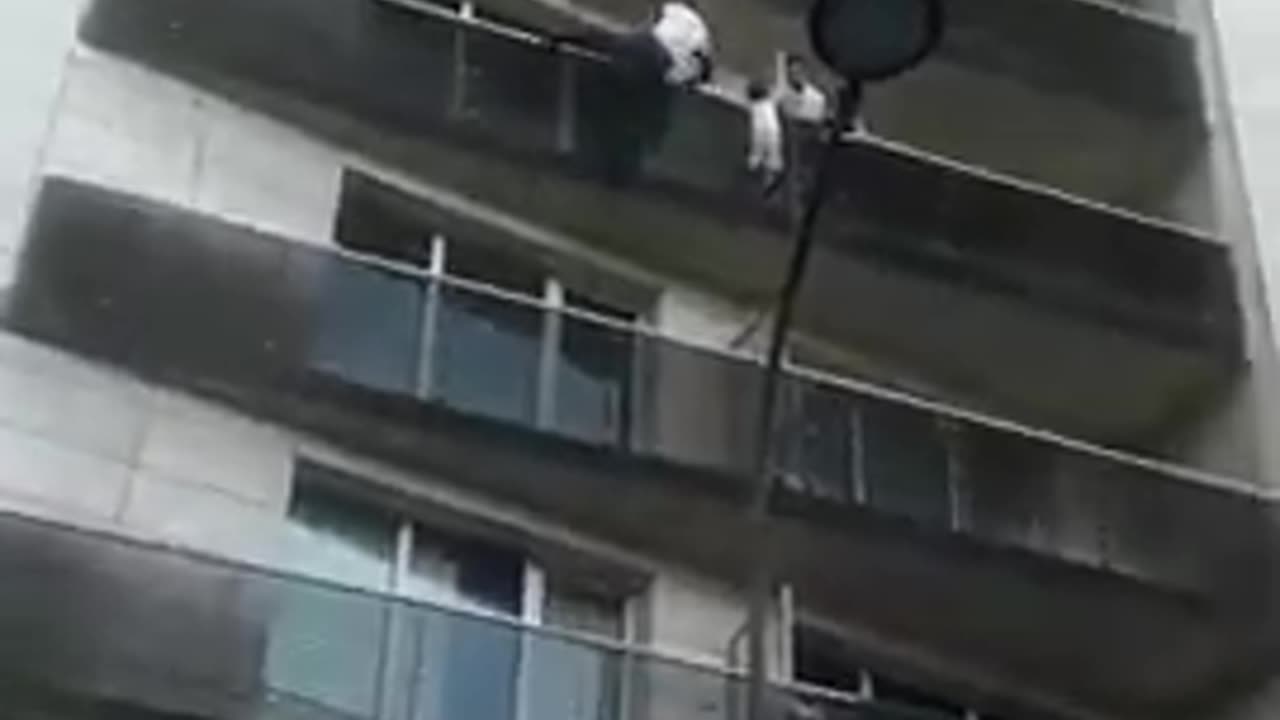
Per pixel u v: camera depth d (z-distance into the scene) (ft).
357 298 44.42
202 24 47.21
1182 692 50.65
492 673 39.70
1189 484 49.83
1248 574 49.08
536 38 51.13
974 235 53.26
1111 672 50.21
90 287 42.27
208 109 46.60
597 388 46.06
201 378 42.42
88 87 45.37
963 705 49.06
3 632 36.14
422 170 48.83
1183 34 60.23
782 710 40.75
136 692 36.60
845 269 51.80
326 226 46.73
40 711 36.06
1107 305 53.78
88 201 43.16
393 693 38.58
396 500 43.73
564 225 50.16
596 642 40.86
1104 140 59.00
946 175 53.62
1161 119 58.65
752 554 43.98
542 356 45.80
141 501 40.63
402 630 39.19
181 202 44.86
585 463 45.19
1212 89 59.52
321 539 42.57
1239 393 54.29
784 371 47.83
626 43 51.03
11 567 36.63
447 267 48.91
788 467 46.78
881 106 58.39
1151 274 54.60
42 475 39.93
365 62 48.42
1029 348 54.19
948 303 52.95
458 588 43.91
